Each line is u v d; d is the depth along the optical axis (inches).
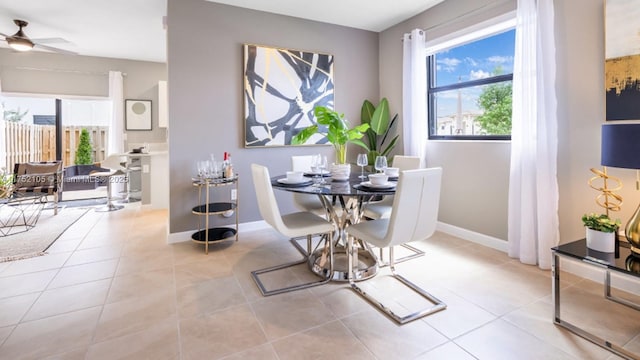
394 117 169.9
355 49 172.1
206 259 115.0
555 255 73.0
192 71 135.4
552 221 100.7
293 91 155.8
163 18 141.9
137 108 229.5
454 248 124.3
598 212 92.7
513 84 108.6
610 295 84.4
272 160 155.1
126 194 230.7
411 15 154.4
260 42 148.1
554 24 100.1
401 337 69.3
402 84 163.9
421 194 80.0
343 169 111.0
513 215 112.0
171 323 74.8
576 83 95.8
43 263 110.9
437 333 70.7
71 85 213.0
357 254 106.8
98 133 228.4
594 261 65.9
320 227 95.3
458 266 106.9
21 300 85.1
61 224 162.1
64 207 203.9
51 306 82.1
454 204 139.9
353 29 171.0
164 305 82.9
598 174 86.7
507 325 73.4
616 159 69.1
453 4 134.8
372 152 165.6
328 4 141.6
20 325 73.6
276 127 152.9
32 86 203.9
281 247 128.0
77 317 77.1
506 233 120.3
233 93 144.1
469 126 142.6
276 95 151.9
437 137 149.9
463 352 64.4
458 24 133.4
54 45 192.5
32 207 199.6
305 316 77.9
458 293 88.4
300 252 122.0
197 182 128.0
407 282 94.5
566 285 92.5
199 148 138.6
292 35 155.2
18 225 159.8
